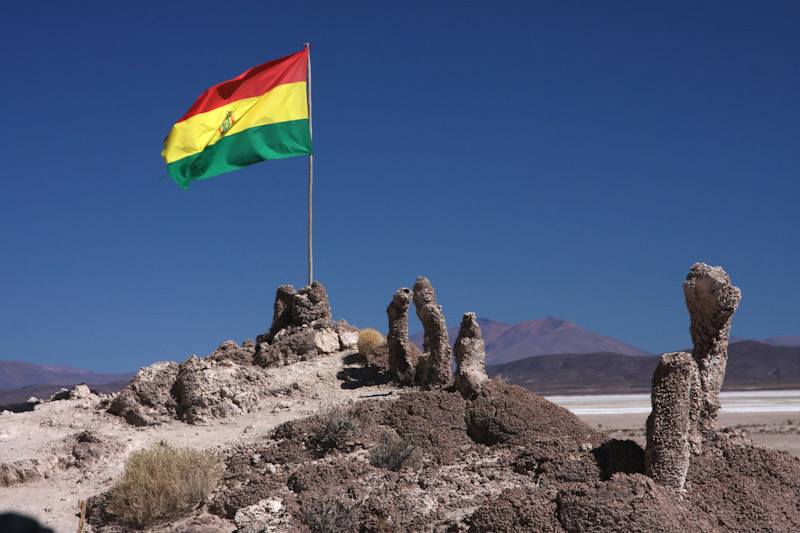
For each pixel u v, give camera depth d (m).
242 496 15.93
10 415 23.48
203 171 28.31
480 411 18.36
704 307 15.03
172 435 21.67
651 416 14.09
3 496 18.12
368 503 14.78
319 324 28.50
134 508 15.99
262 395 23.86
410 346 25.12
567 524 12.48
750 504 13.48
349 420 18.48
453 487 15.31
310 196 29.45
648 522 12.15
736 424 51.84
